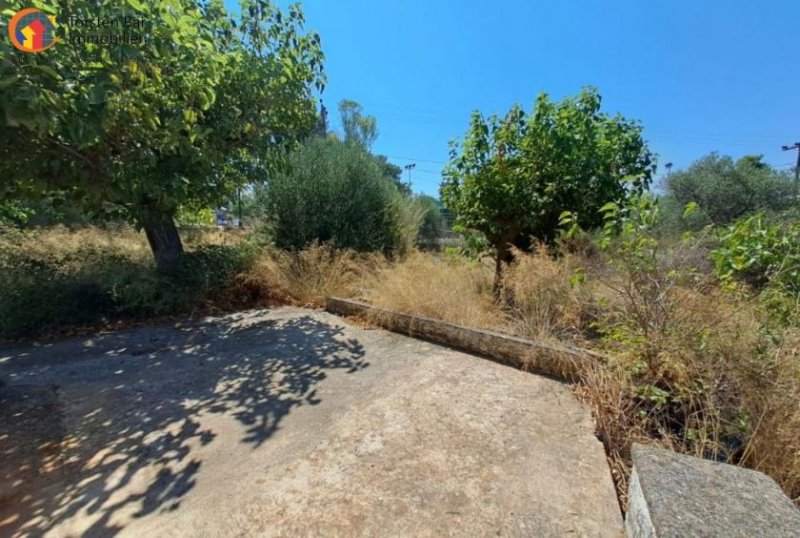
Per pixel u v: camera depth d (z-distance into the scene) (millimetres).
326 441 2047
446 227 13539
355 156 8000
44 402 2561
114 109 2447
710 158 10438
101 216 4371
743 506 1065
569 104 4238
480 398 2475
